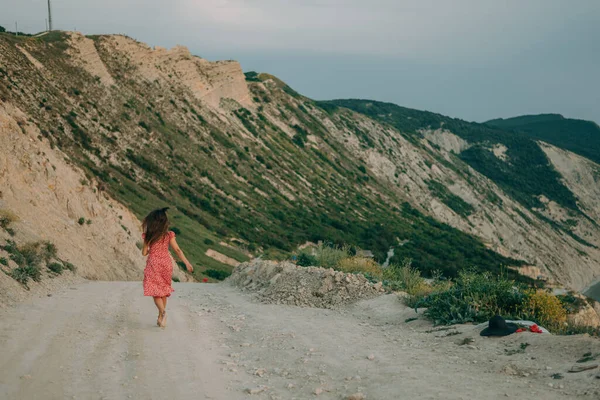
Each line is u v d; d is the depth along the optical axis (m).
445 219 175.62
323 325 9.80
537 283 111.00
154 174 102.12
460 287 10.53
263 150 145.25
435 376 5.91
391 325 9.90
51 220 28.30
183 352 7.21
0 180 26.91
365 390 5.55
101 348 7.07
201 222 92.38
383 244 117.56
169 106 129.38
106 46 129.38
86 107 106.12
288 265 15.70
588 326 8.69
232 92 158.50
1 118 31.19
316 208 132.50
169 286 8.77
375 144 191.25
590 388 5.06
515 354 6.66
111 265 31.48
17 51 103.44
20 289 11.33
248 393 5.52
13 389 5.20
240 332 9.06
